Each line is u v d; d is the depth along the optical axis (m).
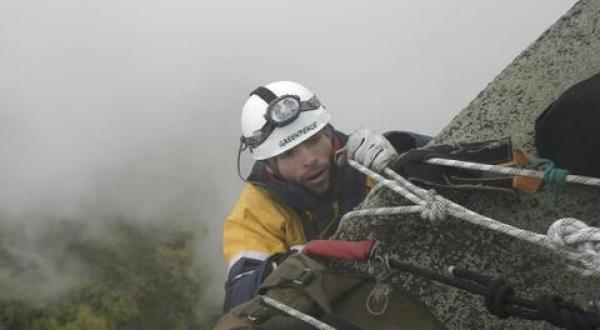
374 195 1.74
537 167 1.58
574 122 1.53
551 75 1.69
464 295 1.68
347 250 1.69
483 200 1.66
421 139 2.37
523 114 1.70
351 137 1.74
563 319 1.34
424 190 1.58
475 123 1.75
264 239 2.49
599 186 1.53
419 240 1.71
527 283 1.63
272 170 2.56
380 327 1.71
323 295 1.69
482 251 1.66
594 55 1.65
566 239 1.30
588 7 1.67
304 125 2.51
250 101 2.62
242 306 1.77
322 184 2.51
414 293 1.73
